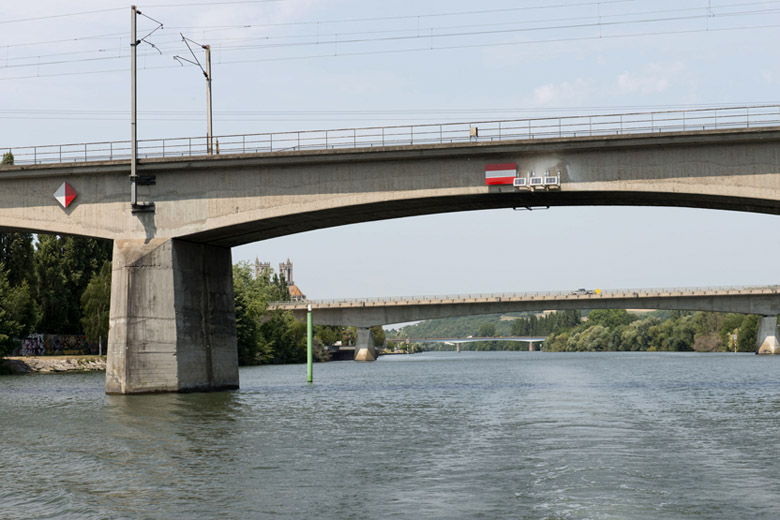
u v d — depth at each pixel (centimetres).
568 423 3422
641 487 1992
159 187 5469
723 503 1817
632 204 5553
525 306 14875
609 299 14550
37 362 10581
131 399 4925
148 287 5369
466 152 5069
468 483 2052
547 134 4959
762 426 3297
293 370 11681
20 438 2986
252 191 5362
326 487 2011
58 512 1767
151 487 2022
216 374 5822
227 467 2308
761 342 17750
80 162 5534
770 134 4666
